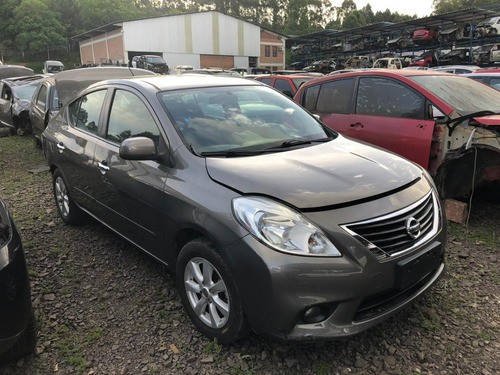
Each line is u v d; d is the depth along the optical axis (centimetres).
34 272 391
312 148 334
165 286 363
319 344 287
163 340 296
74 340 299
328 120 615
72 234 474
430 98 508
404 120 525
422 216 283
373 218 257
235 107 374
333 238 246
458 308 325
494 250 421
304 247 242
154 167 324
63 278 381
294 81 1098
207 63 5031
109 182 372
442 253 295
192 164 300
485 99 534
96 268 397
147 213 327
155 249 336
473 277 370
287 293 239
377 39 4012
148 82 384
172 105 346
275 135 354
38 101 927
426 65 2817
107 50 5000
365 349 283
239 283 254
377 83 573
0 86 1336
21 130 1199
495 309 324
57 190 506
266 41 5519
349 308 247
